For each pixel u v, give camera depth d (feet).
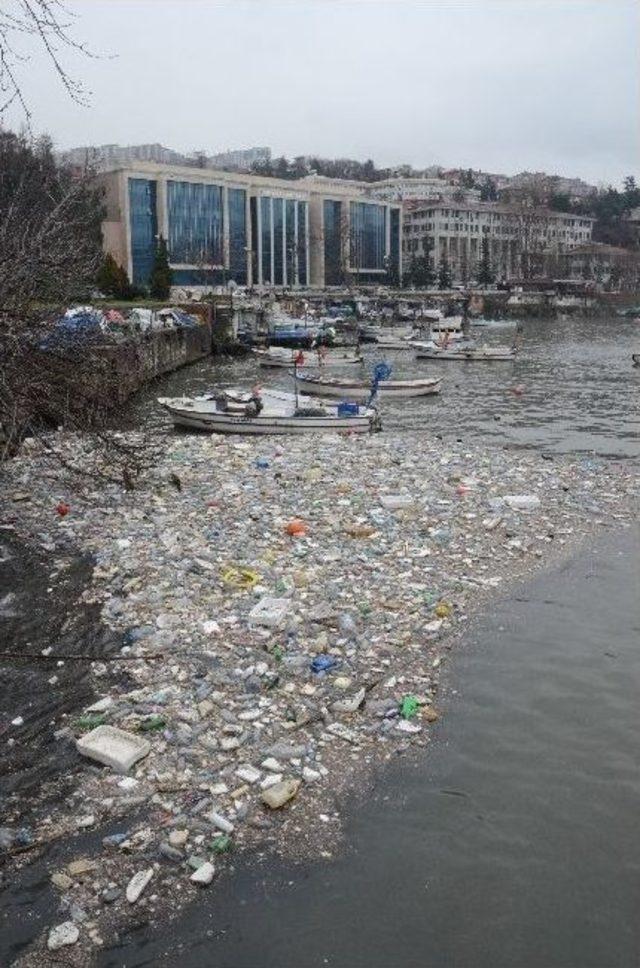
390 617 38.88
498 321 344.28
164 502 56.80
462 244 542.16
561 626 38.88
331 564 45.19
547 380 157.89
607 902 22.34
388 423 104.78
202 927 21.44
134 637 36.47
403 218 546.26
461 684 33.50
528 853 24.08
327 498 57.72
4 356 47.21
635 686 33.47
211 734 29.22
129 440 78.02
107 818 25.16
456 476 64.34
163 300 257.55
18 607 39.96
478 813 25.77
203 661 34.30
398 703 31.71
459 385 149.59
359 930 21.42
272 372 173.78
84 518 53.26
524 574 45.24
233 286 322.34
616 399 129.39
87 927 21.35
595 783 27.27
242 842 24.32
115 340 79.20
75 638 36.68
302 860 23.75
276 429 90.33
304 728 29.89
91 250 72.95
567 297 456.45
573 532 52.49
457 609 40.40
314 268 467.93
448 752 28.91
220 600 40.14
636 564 47.03
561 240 602.03
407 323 290.15
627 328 337.11
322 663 33.86
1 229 48.73
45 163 54.24
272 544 48.06
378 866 23.56
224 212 405.18
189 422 92.12
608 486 64.44
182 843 24.07
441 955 20.68
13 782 26.86
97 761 27.73
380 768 27.94
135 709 30.73
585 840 24.62
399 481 63.05
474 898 22.47
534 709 31.73
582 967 20.34
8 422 52.13
